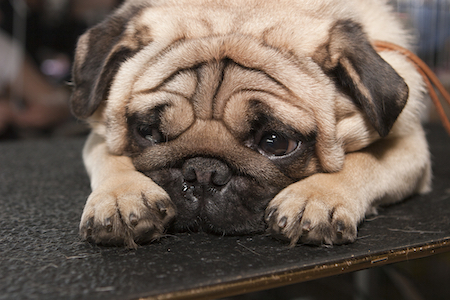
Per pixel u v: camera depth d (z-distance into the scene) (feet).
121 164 2.27
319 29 2.26
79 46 2.39
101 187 2.18
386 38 2.47
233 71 2.21
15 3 4.54
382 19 2.50
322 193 2.17
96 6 4.62
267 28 2.26
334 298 3.00
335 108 2.26
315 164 2.25
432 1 3.78
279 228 2.13
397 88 2.22
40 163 2.89
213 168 2.18
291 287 3.10
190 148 2.20
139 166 2.25
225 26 2.27
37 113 4.68
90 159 2.45
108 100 2.31
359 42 2.26
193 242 2.15
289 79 2.21
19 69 4.58
